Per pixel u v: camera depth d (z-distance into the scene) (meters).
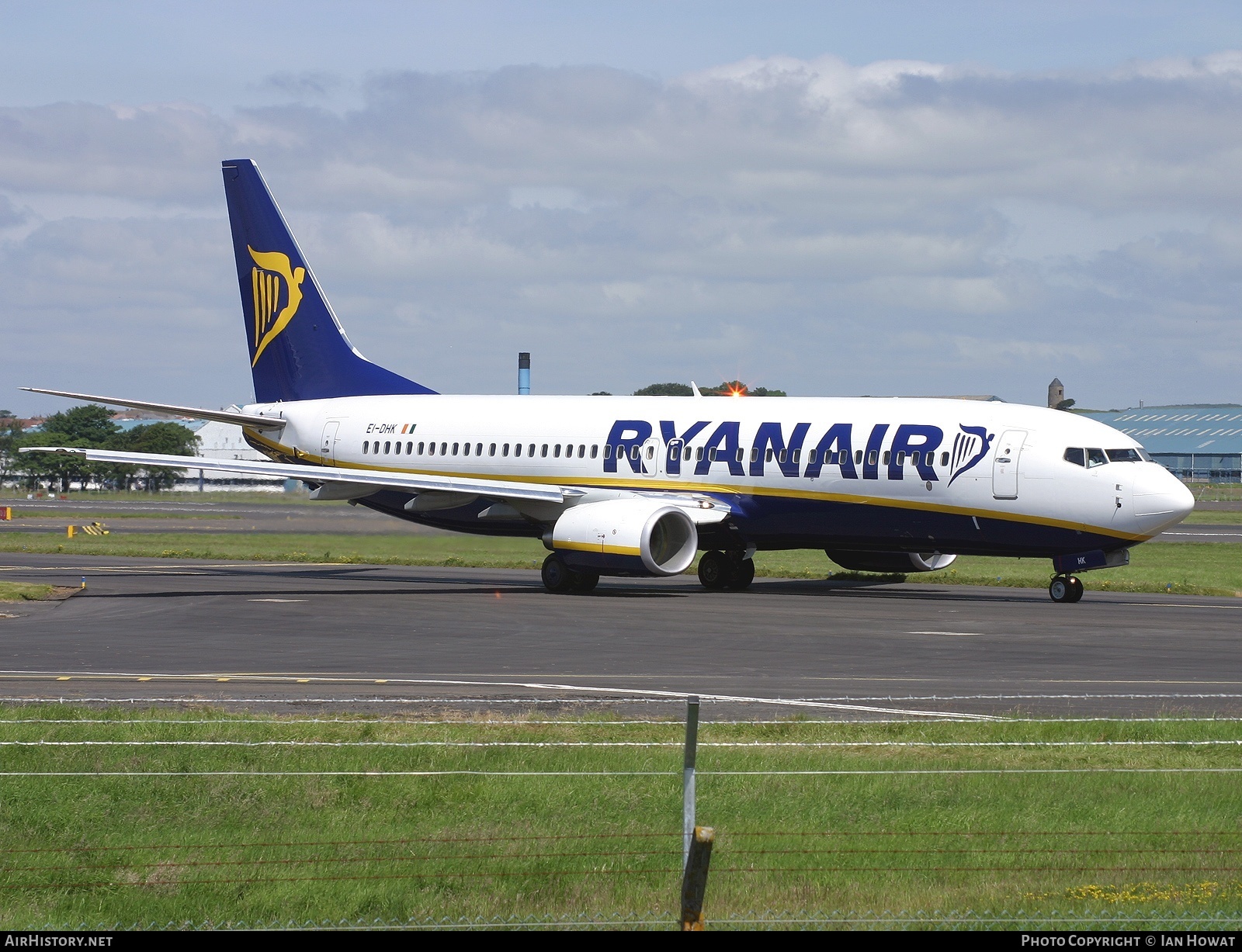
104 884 41.47
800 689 77.81
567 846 44.50
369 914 38.81
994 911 37.97
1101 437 130.75
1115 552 130.88
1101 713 69.31
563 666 87.94
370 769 54.72
